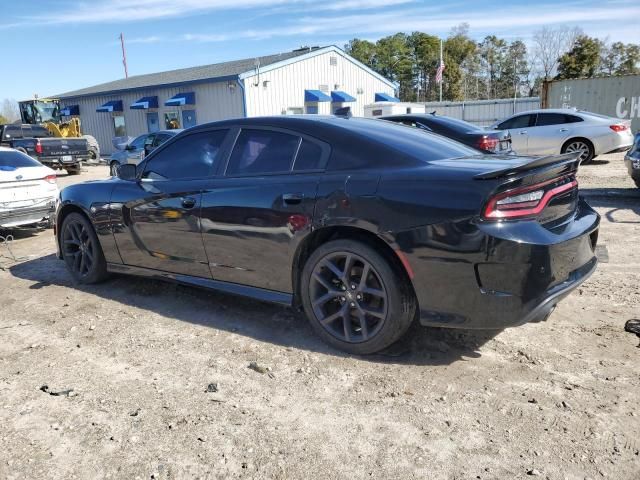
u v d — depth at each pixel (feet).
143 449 8.22
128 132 97.40
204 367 10.87
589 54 181.06
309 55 83.41
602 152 44.88
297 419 8.89
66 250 17.16
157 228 13.99
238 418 8.98
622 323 12.14
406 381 9.98
